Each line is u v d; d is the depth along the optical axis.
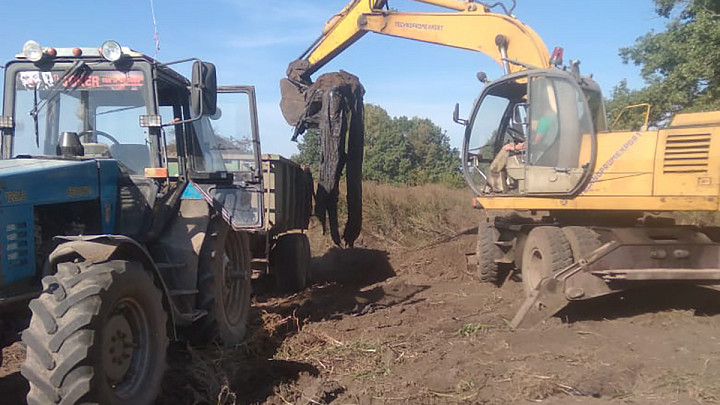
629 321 6.30
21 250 3.93
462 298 8.11
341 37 10.23
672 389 4.51
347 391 4.63
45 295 3.55
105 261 3.83
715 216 9.39
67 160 4.68
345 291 8.74
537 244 6.96
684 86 12.42
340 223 13.05
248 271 6.54
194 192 5.80
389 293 8.49
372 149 34.88
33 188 4.07
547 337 5.84
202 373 4.77
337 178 8.70
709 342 5.52
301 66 10.28
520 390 4.53
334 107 8.53
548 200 7.25
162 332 4.17
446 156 38.12
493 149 9.00
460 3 9.72
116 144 5.29
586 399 4.37
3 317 3.92
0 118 5.25
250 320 6.73
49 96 5.32
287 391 4.57
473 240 11.71
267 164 8.02
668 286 6.98
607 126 7.44
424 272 10.52
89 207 4.74
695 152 6.06
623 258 6.34
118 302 3.75
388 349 5.56
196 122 6.22
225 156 6.96
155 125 5.20
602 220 7.30
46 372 3.37
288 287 8.91
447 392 4.59
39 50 5.16
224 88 7.05
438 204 14.40
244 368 4.97
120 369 3.81
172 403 4.35
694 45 11.89
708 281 6.45
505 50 9.02
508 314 6.87
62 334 3.38
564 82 7.09
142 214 5.18
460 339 5.93
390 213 13.53
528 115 7.54
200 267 5.41
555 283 6.47
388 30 9.84
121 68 5.29
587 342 5.67
